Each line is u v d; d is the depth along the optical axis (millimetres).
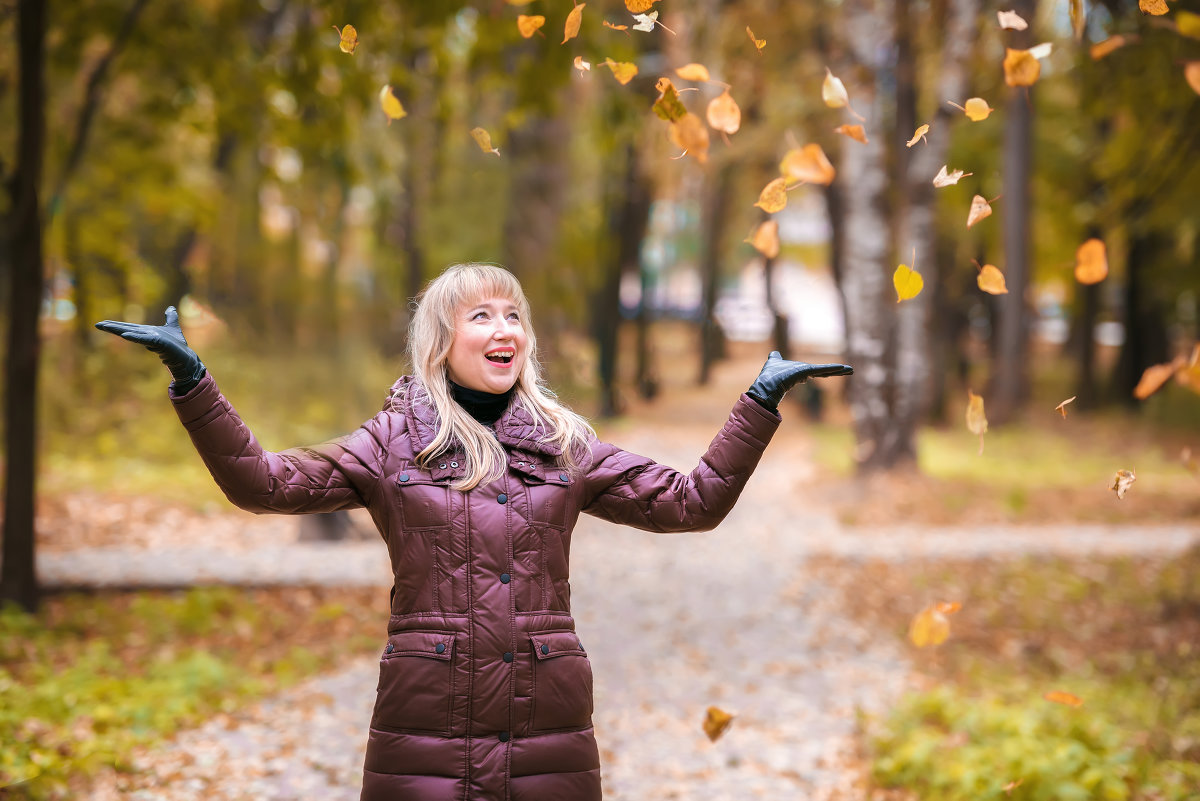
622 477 2695
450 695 2406
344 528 11078
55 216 11680
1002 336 23547
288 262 22141
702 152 2418
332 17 7887
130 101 12156
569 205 20625
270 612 7957
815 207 32688
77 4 8273
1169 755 4723
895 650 7539
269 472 2439
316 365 18156
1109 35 8500
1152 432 21531
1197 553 9742
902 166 15617
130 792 4426
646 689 6570
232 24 9359
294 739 5270
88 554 9812
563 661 2488
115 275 13414
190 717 5465
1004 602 8867
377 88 8641
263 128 9984
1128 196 13234
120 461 14133
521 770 2426
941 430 23234
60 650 6547
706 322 32969
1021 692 6188
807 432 23891
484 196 18453
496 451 2564
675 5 15602
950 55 14539
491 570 2465
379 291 19938
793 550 11336
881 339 15344
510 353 2658
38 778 4230
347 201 20875
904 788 4758
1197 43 6285
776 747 5457
